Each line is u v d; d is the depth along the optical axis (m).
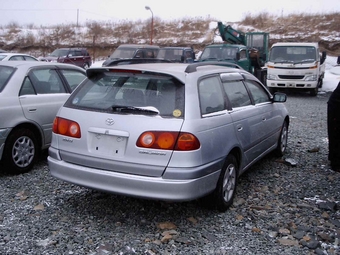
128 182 4.12
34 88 6.34
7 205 4.87
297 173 6.49
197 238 4.18
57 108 6.57
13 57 18.14
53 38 48.03
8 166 5.89
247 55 19.20
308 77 17.33
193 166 4.10
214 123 4.51
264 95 6.53
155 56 23.25
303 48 18.00
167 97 4.31
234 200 5.21
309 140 8.87
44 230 4.24
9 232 4.18
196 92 4.40
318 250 3.95
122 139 4.20
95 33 48.81
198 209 4.88
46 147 6.50
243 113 5.32
